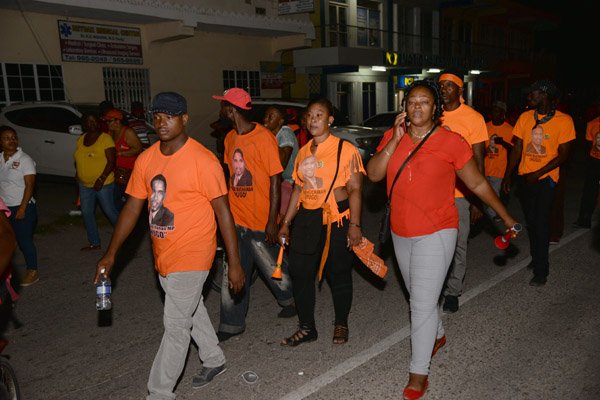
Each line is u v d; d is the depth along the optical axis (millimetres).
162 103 3008
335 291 4207
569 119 5035
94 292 5664
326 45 20562
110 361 4117
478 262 6277
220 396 3551
